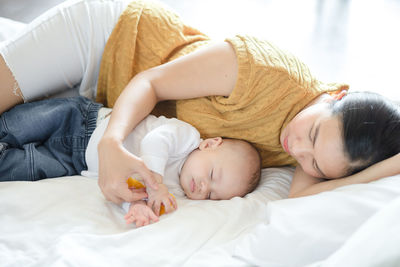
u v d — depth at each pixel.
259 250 0.83
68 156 1.20
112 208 1.04
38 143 1.20
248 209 1.04
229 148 1.19
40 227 0.93
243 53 1.09
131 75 1.27
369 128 0.94
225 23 2.53
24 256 0.85
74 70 1.30
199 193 1.15
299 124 1.04
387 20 2.82
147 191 1.04
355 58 2.38
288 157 1.27
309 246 0.78
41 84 1.25
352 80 2.19
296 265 0.79
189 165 1.17
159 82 1.14
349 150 0.95
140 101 1.10
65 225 0.94
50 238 0.90
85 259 0.81
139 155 1.08
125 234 0.88
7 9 2.28
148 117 1.21
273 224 0.84
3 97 1.20
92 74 1.33
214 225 0.95
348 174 1.00
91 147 1.16
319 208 0.83
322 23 2.72
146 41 1.25
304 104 1.12
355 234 0.69
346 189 0.88
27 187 1.03
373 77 2.23
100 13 1.26
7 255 0.85
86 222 0.95
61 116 1.19
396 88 2.13
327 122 0.98
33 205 0.99
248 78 1.08
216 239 0.91
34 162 1.13
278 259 0.80
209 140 1.19
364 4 3.02
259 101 1.10
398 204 0.69
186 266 0.82
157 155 1.06
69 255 0.81
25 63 1.19
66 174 1.19
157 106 1.31
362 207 0.80
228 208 1.02
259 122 1.15
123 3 1.30
